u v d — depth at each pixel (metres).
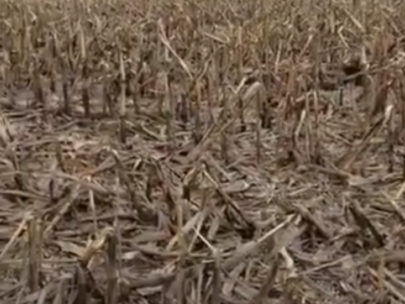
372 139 3.18
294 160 2.97
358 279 2.18
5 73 4.08
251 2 6.23
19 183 2.67
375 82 3.62
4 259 2.18
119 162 2.68
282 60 4.31
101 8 6.05
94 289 2.00
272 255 2.15
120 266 2.10
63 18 5.46
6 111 3.65
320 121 3.40
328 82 4.16
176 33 4.88
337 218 2.52
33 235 2.05
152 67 4.05
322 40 4.80
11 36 4.68
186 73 3.89
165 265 2.18
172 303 1.98
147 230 2.40
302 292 2.08
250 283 2.11
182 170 2.89
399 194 2.65
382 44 4.49
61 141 3.20
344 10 5.68
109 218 2.46
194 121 3.42
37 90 3.78
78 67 4.25
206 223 2.38
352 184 2.78
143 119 3.50
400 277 2.16
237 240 2.34
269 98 3.72
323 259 2.27
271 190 2.74
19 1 6.03
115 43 4.54
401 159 3.04
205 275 2.09
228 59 4.18
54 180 2.60
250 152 3.10
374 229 2.33
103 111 3.57
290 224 2.37
